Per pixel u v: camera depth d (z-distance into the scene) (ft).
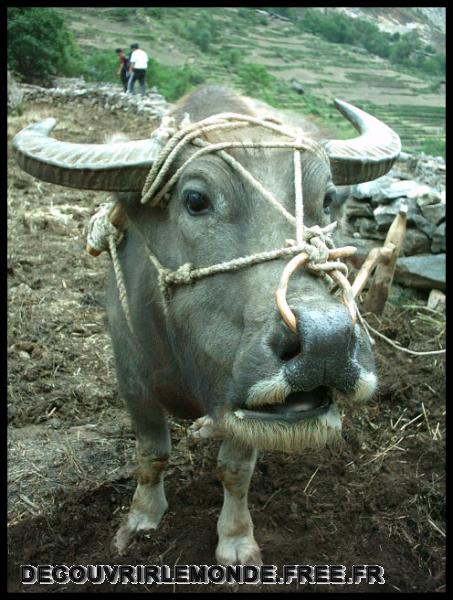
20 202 30.01
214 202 8.05
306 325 6.77
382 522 11.52
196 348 8.47
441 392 15.55
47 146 8.90
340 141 9.80
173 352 9.43
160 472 11.19
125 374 10.75
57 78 79.82
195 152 8.29
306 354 6.78
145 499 11.23
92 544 11.13
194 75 75.77
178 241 8.62
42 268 22.56
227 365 7.91
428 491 12.35
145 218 9.13
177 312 8.71
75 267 22.86
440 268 20.85
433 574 10.61
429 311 19.97
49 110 59.82
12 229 26.43
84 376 16.25
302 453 13.20
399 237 18.70
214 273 8.09
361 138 10.12
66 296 20.53
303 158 8.28
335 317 6.82
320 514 11.68
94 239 10.93
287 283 7.27
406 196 22.52
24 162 8.93
